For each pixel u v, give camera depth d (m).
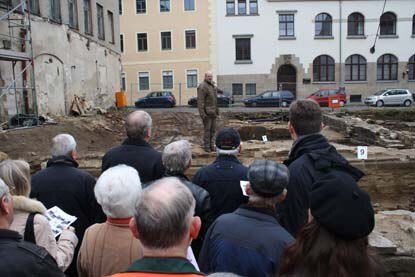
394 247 4.19
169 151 3.60
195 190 3.44
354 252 1.62
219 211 3.72
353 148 10.46
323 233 1.68
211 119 10.33
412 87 37.25
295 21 36.56
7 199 2.28
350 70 37.19
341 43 36.75
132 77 38.19
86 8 21.77
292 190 2.92
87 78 21.09
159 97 32.28
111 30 26.83
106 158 4.22
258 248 2.42
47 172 3.74
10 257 2.04
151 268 1.72
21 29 14.35
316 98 31.45
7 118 13.44
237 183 3.71
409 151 10.34
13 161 2.99
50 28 16.62
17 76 13.56
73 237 3.17
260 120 21.27
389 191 9.34
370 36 36.75
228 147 3.84
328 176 1.76
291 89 37.38
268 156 10.30
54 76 16.97
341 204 1.65
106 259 2.49
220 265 2.46
